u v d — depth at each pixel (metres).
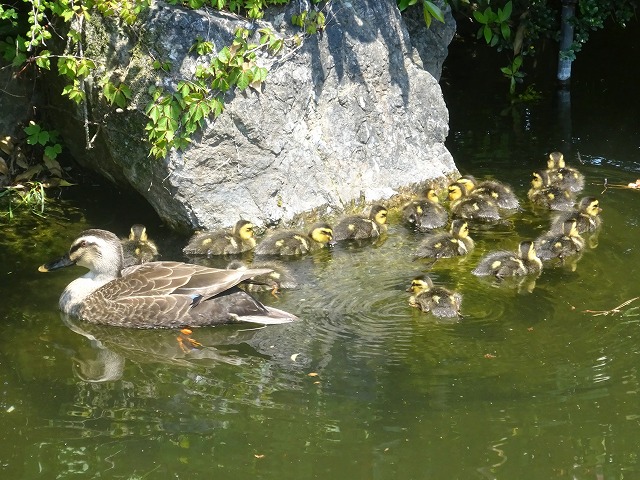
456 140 5.35
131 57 4.65
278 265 4.56
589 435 3.96
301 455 3.91
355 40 4.93
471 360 4.18
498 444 3.94
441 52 5.22
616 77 5.82
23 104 5.03
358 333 4.30
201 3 4.68
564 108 5.58
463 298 4.44
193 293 4.34
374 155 4.99
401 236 4.80
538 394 4.07
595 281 4.51
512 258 4.55
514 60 5.61
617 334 4.27
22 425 3.99
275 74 4.77
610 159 5.19
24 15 4.93
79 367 4.18
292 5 4.81
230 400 4.06
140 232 4.66
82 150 4.98
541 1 5.66
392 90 5.01
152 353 4.24
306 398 4.07
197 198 4.73
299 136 4.85
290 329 4.32
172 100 4.62
